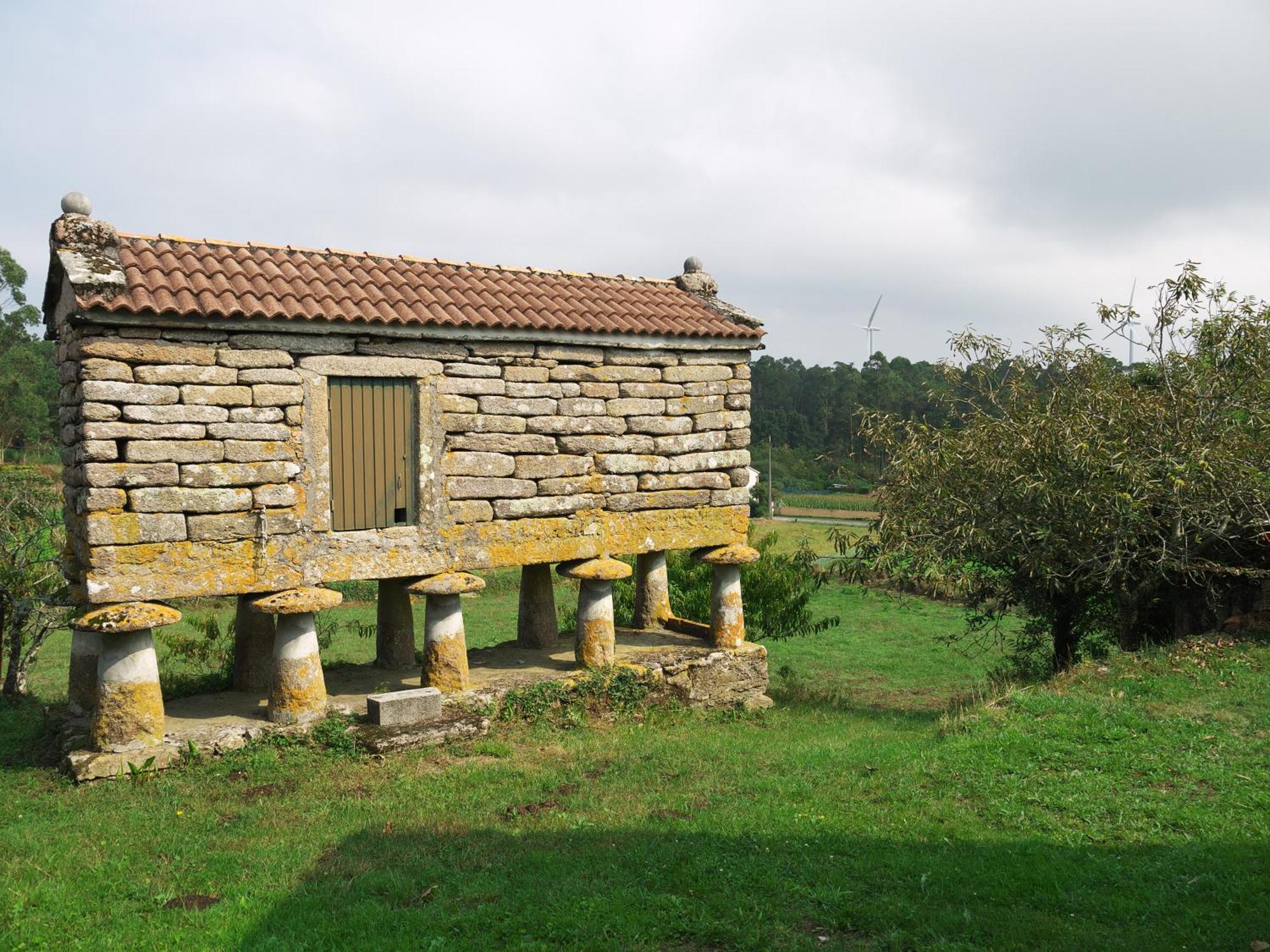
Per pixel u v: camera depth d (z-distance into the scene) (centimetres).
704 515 1282
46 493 1728
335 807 839
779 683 1662
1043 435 1277
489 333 1089
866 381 9712
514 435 1120
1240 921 559
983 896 614
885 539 1374
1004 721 1009
